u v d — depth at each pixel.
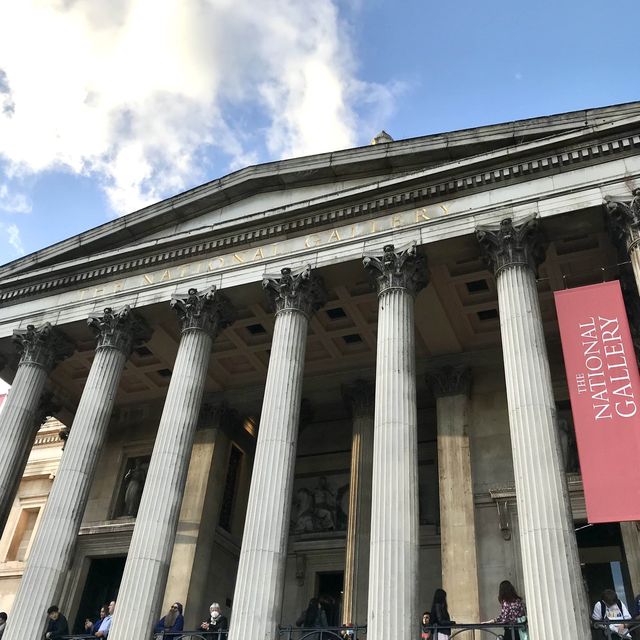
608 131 24.77
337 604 33.09
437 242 25.81
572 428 30.11
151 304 30.50
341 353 34.91
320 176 30.53
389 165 29.12
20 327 33.38
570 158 25.20
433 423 34.50
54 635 23.80
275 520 22.31
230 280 29.25
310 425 38.19
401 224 27.00
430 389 33.19
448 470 30.33
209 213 32.50
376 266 26.08
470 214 25.84
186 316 29.12
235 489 38.12
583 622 17.03
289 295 27.28
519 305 22.94
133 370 38.06
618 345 20.61
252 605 20.67
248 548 21.84
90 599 35.66
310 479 36.81
